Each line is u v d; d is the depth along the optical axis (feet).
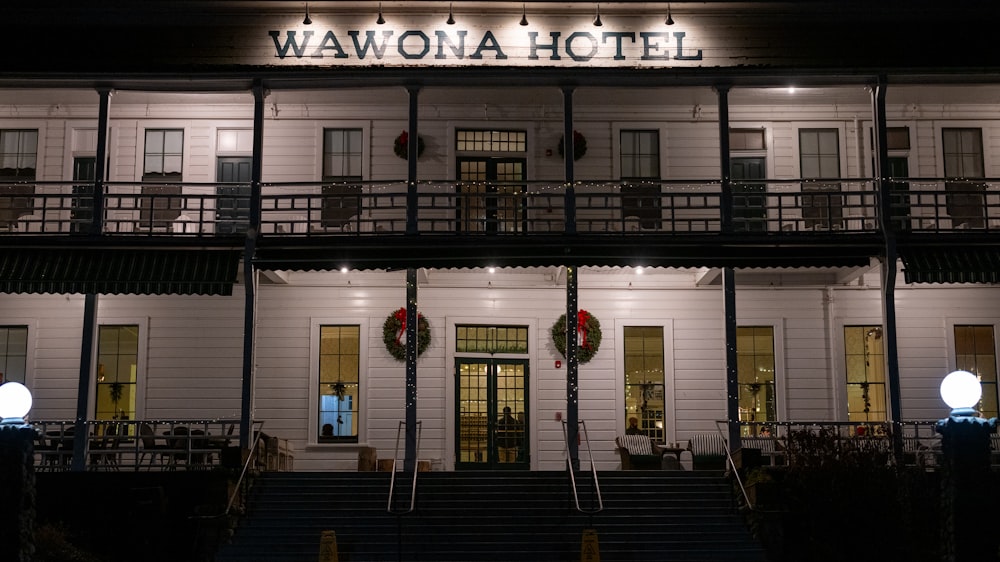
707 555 65.00
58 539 61.93
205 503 67.62
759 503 66.59
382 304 86.63
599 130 88.28
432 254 74.49
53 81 75.87
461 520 68.13
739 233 74.54
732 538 66.85
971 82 76.43
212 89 77.20
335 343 86.33
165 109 87.97
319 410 85.46
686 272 87.66
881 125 75.92
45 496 67.77
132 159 87.40
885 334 73.61
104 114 76.33
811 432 70.85
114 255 73.92
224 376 85.20
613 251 74.33
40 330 85.56
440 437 84.94
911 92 84.43
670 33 78.28
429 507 69.51
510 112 88.12
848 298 86.58
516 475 72.64
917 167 87.61
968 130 88.43
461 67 76.23
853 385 85.81
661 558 64.75
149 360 85.25
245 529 67.31
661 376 86.74
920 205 74.95
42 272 72.54
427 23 78.64
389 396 85.51
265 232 84.48
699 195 75.51
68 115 88.12
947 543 37.45
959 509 36.96
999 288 86.84
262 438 76.28
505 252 74.49
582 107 88.12
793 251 74.18
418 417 85.10
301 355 85.81
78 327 85.71
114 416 84.64
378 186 87.40
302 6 78.33
